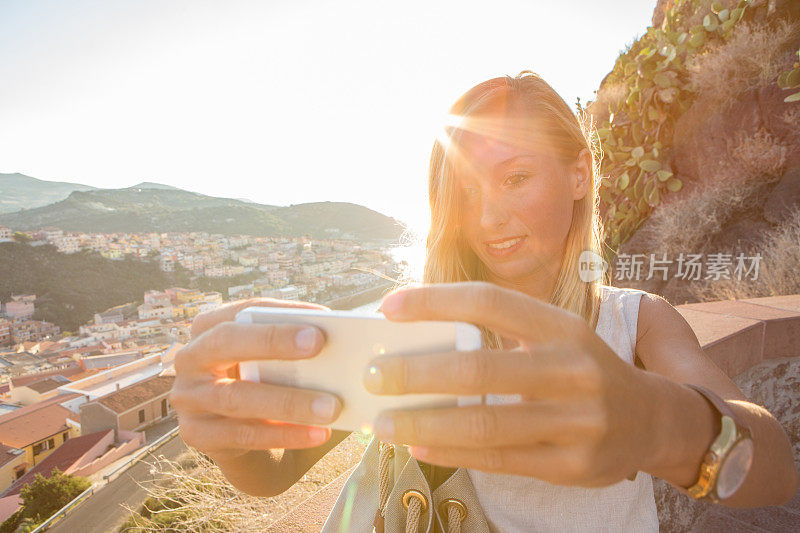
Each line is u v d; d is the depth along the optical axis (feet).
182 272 426.51
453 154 2.79
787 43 13.29
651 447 1.25
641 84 14.40
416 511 2.47
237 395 1.42
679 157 14.92
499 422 1.08
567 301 2.89
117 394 147.95
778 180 13.01
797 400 7.22
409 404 1.46
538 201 2.66
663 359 2.53
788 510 6.43
